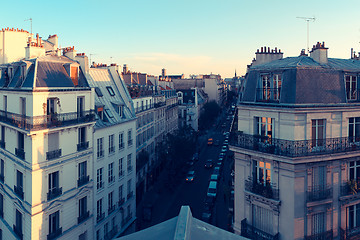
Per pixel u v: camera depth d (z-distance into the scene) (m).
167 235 7.86
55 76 27.00
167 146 59.09
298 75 20.52
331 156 20.28
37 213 24.19
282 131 20.73
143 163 48.88
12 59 33.50
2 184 29.56
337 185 21.19
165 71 115.12
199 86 136.88
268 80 22.41
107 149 33.06
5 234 28.92
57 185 26.12
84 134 29.34
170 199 48.53
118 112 36.97
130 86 50.31
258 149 21.80
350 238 21.23
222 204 45.44
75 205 27.91
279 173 20.66
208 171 62.72
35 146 24.16
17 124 25.42
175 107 83.19
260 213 22.08
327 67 21.55
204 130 109.50
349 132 21.77
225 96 183.62
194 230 8.26
